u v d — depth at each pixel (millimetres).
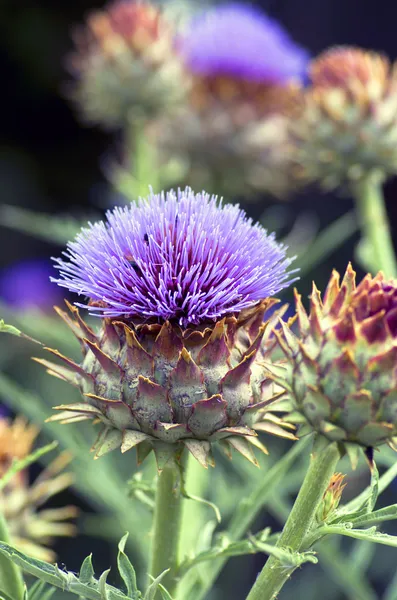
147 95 761
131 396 480
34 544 577
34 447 778
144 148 780
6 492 560
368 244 671
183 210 496
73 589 463
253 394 485
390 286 478
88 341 485
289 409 485
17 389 590
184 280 486
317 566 781
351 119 657
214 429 479
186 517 599
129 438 478
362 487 779
